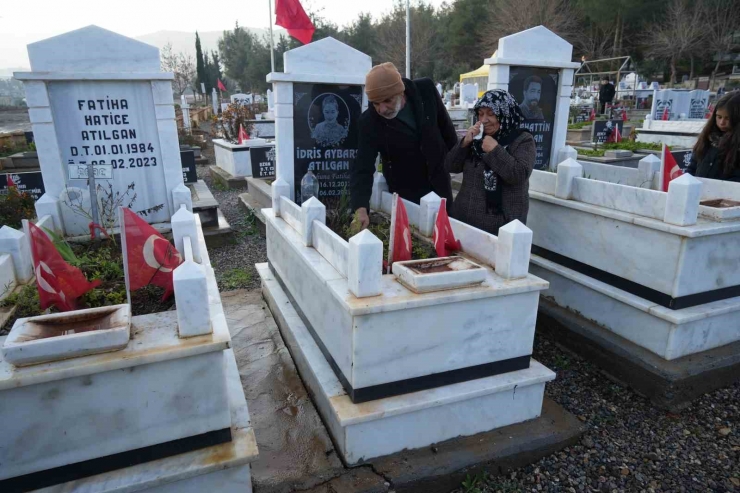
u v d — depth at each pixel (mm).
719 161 4383
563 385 3588
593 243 3885
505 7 35875
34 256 2400
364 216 3807
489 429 2896
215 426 2283
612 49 36344
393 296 2539
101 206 4797
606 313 3785
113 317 2195
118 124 4875
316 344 3318
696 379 3307
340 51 4566
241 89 54188
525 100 5719
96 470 2146
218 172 12531
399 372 2623
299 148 4707
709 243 3289
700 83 33594
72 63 4559
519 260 2791
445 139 4262
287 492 2471
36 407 1977
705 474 2783
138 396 2109
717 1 32625
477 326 2723
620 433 3096
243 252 6680
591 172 5457
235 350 3895
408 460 2656
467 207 3729
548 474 2771
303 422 2980
